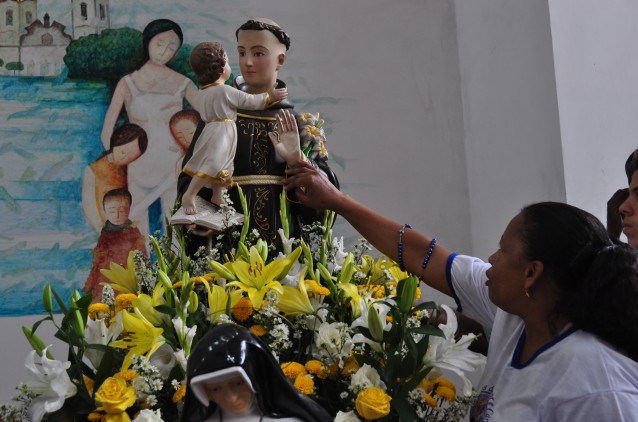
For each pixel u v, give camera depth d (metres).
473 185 4.99
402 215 4.95
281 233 2.62
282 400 1.91
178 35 4.89
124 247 4.63
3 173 4.60
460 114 5.12
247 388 1.88
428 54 5.15
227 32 4.95
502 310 2.40
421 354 2.30
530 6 4.42
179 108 4.82
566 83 4.21
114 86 4.80
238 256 2.51
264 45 2.76
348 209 2.70
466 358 2.35
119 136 4.75
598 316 2.08
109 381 2.12
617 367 2.02
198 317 2.40
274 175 2.75
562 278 2.14
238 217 2.64
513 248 2.22
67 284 4.53
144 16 4.89
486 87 4.86
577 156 4.15
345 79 5.04
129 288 2.67
